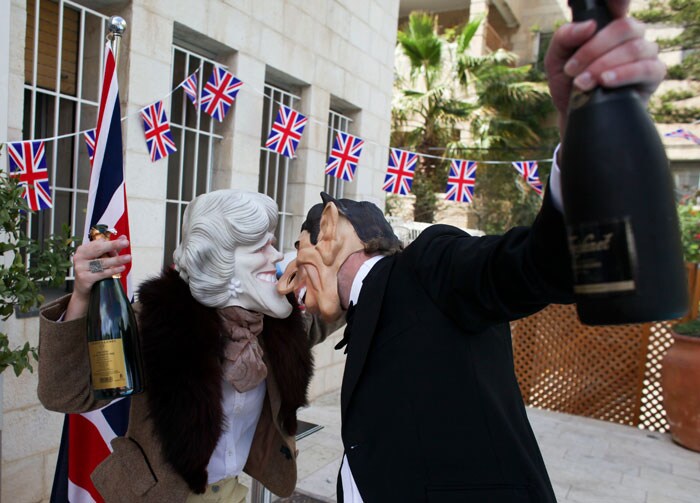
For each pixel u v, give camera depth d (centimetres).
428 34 1320
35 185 242
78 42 296
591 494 340
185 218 148
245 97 373
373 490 106
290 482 168
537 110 1462
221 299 139
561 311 519
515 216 1412
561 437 444
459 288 100
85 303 127
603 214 62
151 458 139
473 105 1381
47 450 269
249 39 373
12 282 176
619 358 495
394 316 113
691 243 923
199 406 133
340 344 131
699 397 415
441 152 1370
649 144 63
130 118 293
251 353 143
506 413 111
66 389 129
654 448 427
